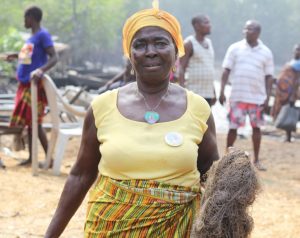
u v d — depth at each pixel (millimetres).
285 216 6488
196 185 2842
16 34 20656
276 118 14539
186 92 2947
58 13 43969
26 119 8133
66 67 29984
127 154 2746
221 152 11172
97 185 2896
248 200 2639
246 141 12984
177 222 2777
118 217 2771
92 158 3031
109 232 2785
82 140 3029
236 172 2643
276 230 5965
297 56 13664
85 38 45250
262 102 9094
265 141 13172
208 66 9023
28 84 8047
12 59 8836
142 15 2885
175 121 2830
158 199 2738
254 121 9156
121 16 51344
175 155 2738
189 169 2787
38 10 8070
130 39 2902
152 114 2826
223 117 17781
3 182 7230
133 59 2889
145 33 2865
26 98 8070
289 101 13570
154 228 2746
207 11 77750
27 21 8102
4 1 35344
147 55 2846
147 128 2801
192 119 2854
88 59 52750
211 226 2611
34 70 8008
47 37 7988
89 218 2861
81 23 44938
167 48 2865
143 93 2898
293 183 8508
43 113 8172
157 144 2756
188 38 8945
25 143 10266
